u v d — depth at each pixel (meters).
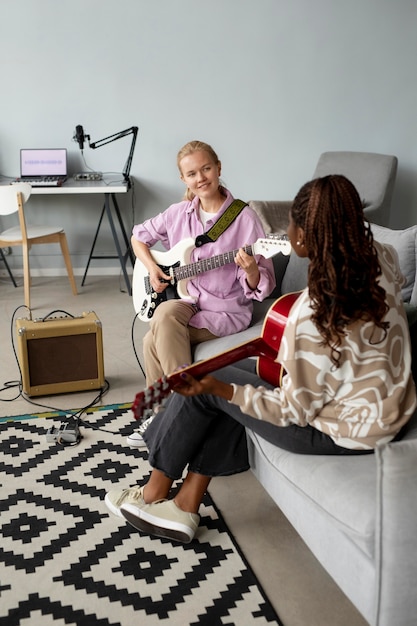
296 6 4.56
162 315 2.48
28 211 4.75
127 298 4.34
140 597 1.80
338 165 4.43
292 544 2.03
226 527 2.08
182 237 2.66
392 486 1.42
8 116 4.55
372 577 1.51
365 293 1.51
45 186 4.21
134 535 2.05
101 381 2.96
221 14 4.52
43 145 4.62
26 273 4.15
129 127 4.64
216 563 1.93
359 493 1.56
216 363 1.70
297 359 1.57
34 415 2.77
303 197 1.54
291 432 1.71
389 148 4.89
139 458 2.46
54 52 4.47
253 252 2.46
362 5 4.61
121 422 2.71
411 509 1.43
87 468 2.40
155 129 4.66
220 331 2.55
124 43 4.49
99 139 4.64
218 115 4.68
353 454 1.70
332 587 1.85
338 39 4.65
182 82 4.60
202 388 1.65
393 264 1.69
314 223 1.50
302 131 4.78
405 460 1.41
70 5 4.40
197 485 1.99
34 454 2.48
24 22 4.41
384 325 1.54
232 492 2.27
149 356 2.53
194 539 2.03
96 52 4.49
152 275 2.62
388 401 1.60
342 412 1.63
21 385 3.04
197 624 1.71
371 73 4.73
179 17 4.49
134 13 4.45
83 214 4.77
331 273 1.49
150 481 2.04
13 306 4.19
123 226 4.65
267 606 1.77
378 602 1.50
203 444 1.97
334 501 1.58
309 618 1.75
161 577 1.88
